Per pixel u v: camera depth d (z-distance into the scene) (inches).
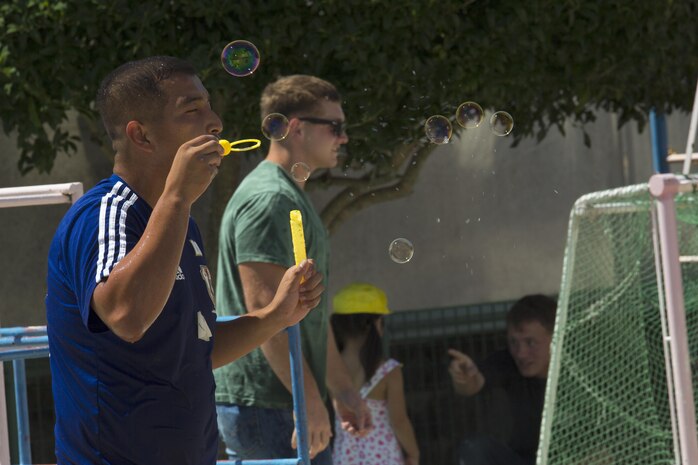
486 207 665.0
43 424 573.9
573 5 403.5
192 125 168.2
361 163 428.5
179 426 165.3
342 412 315.3
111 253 154.4
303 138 286.0
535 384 395.9
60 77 382.0
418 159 465.1
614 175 684.1
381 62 390.3
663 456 313.9
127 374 161.2
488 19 397.4
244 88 393.7
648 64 422.3
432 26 391.5
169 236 149.4
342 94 397.1
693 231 308.5
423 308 653.9
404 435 388.5
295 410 246.1
